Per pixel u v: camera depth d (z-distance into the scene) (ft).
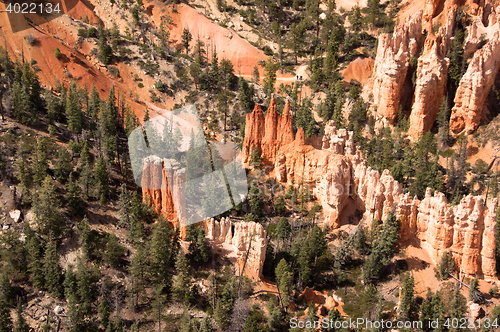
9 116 490.08
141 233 404.98
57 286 375.66
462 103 584.81
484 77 574.15
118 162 458.09
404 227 454.81
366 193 480.23
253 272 410.11
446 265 435.12
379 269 431.43
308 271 416.26
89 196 437.17
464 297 417.90
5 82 515.91
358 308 407.03
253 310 385.29
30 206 423.23
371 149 556.51
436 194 445.78
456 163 563.48
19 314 351.25
